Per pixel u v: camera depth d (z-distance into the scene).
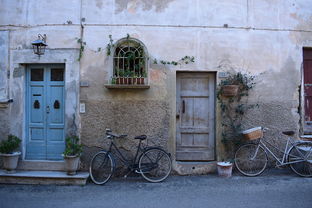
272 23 5.45
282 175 5.04
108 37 5.23
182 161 5.39
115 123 5.18
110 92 5.18
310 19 5.57
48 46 5.22
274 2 5.47
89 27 5.24
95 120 5.18
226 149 5.28
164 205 3.78
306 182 4.66
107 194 4.22
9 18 5.28
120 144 5.17
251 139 4.86
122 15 5.26
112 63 5.18
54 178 4.69
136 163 4.91
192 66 5.28
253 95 5.35
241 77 5.25
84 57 5.21
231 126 5.28
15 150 5.02
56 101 5.36
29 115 5.38
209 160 5.41
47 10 5.25
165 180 4.87
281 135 5.38
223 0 5.36
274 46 5.43
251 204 3.78
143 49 5.18
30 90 5.39
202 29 5.31
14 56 5.27
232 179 4.86
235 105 5.32
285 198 3.97
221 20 5.34
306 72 5.64
